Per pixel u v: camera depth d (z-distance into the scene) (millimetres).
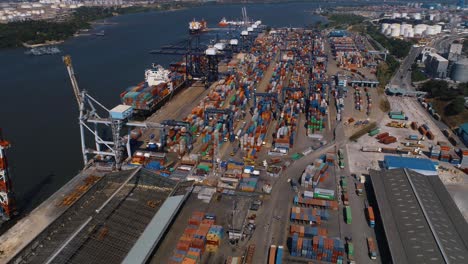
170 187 110062
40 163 142500
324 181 124812
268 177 127812
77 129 174875
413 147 153500
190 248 90188
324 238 92188
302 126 174625
